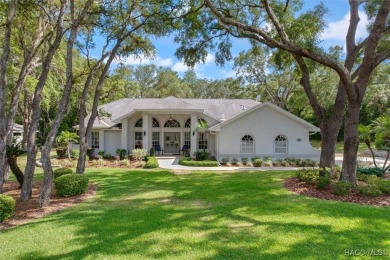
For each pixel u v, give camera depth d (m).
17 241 6.38
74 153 24.80
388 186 10.26
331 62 10.39
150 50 16.75
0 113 9.30
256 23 15.29
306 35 13.98
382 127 15.26
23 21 12.84
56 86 19.53
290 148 22.61
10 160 12.04
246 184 12.80
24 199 10.12
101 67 16.89
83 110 14.16
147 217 7.97
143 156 24.28
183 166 20.69
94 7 13.67
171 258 5.47
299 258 5.41
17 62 14.79
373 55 10.62
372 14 13.91
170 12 13.89
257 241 6.19
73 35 10.59
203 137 27.08
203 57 15.34
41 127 34.34
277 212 8.23
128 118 27.03
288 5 14.46
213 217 7.90
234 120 22.33
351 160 11.12
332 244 5.99
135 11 15.09
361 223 7.18
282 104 41.25
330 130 14.00
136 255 5.61
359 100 11.00
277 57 16.20
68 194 10.77
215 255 5.57
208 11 13.89
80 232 6.86
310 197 10.05
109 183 13.69
